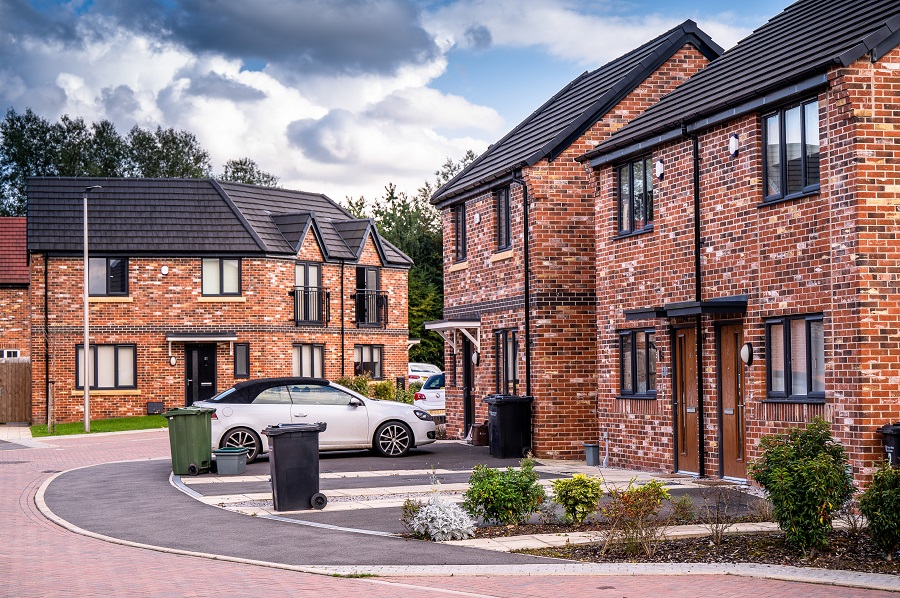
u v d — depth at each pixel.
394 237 61.25
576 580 9.98
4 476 20.53
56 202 39.31
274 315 39.38
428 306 56.03
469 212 26.17
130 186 40.56
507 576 10.23
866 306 13.53
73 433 32.78
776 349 15.52
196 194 40.94
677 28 22.92
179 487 17.61
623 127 21.05
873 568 10.20
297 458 14.67
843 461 11.66
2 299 44.66
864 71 13.69
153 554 11.73
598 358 20.91
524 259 22.59
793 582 9.70
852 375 13.61
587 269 22.48
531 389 22.38
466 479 17.92
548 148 22.27
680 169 18.06
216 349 39.00
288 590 9.57
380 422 21.97
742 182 16.27
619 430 20.08
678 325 18.17
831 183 14.11
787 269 15.12
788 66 15.23
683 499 12.71
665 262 18.53
